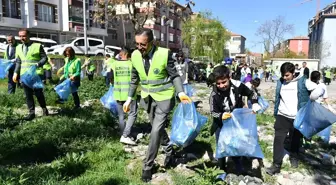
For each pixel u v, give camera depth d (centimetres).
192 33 5681
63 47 2602
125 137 571
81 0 3841
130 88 463
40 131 576
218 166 460
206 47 5678
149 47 411
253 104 412
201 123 434
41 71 698
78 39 2805
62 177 413
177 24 6203
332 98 1694
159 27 5225
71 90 769
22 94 925
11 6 3042
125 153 516
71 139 554
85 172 433
